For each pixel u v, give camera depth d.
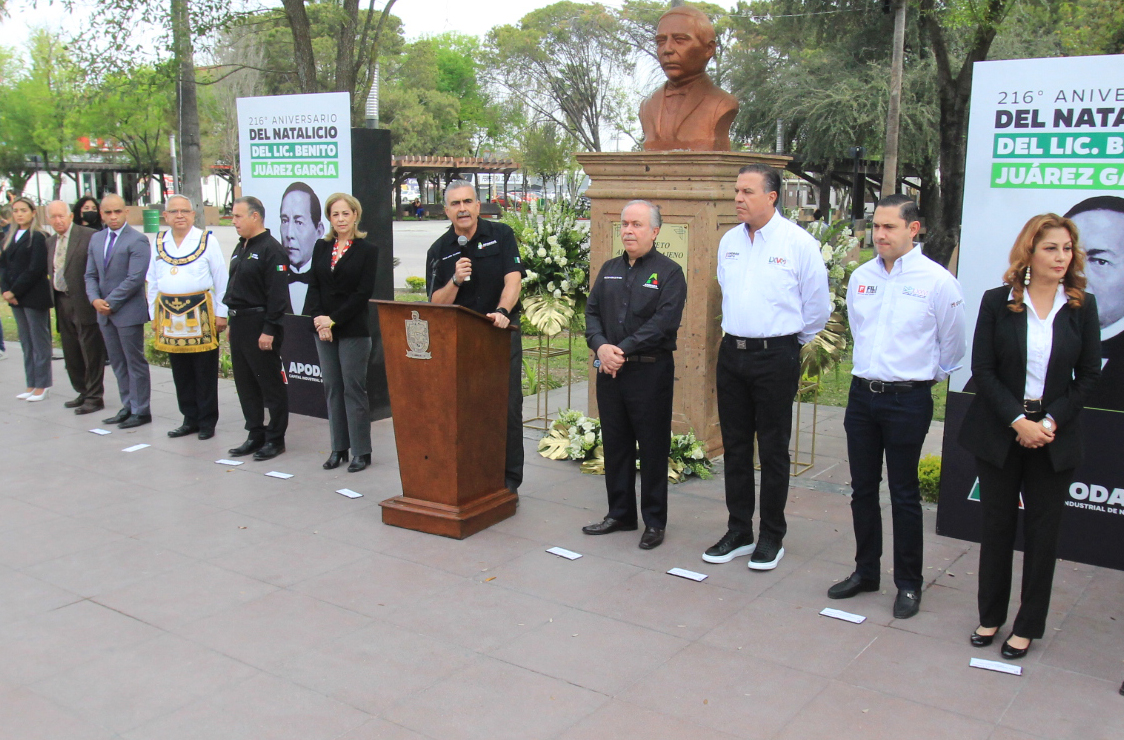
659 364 4.27
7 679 3.17
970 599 3.81
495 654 3.32
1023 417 3.13
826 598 3.81
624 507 4.58
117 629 3.56
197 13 12.57
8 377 8.85
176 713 2.94
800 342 4.06
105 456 6.07
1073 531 4.21
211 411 6.52
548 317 6.23
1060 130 4.05
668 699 3.00
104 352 7.38
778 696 3.02
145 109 31.31
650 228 4.21
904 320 3.54
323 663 3.27
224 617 3.66
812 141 23.41
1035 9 15.96
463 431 4.50
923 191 23.20
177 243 6.29
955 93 15.94
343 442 5.82
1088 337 3.14
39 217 17.05
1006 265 4.27
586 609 3.71
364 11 17.19
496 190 53.72
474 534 4.59
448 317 4.29
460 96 59.34
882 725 2.84
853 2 22.83
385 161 6.81
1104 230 4.01
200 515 4.90
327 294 5.50
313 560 4.26
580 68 39.81
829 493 5.22
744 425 4.12
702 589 3.91
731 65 28.45
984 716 2.90
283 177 6.93
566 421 6.20
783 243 3.92
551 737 2.79
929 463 5.15
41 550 4.40
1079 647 3.38
